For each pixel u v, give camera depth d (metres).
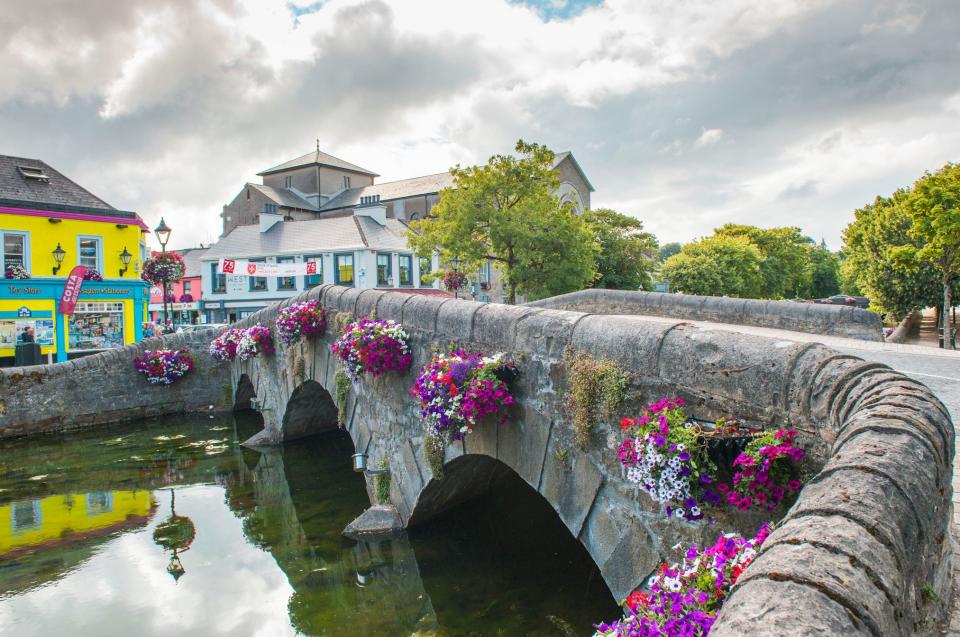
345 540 7.18
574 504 4.29
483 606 5.55
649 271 33.91
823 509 1.78
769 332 12.00
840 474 1.94
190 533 8.02
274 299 36.00
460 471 6.53
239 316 37.06
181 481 10.46
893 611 1.46
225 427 15.16
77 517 8.78
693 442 3.15
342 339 7.34
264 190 51.34
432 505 7.00
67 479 10.74
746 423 3.14
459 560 6.46
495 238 20.50
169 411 16.81
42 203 21.70
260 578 6.58
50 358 21.77
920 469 1.95
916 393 2.45
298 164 55.25
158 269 25.88
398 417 7.07
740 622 1.41
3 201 20.88
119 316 23.64
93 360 15.78
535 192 21.33
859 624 1.35
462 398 4.94
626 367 3.86
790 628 1.32
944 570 2.30
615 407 3.88
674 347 3.56
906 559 1.67
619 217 32.81
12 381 14.55
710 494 3.16
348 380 8.61
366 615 5.60
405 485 7.00
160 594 6.29
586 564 6.25
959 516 3.36
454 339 5.82
